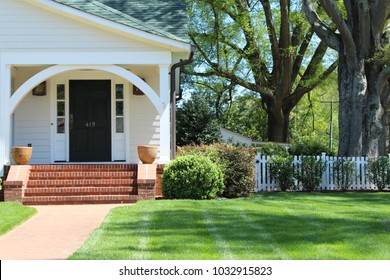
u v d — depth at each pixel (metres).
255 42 24.94
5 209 10.95
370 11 17.02
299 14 25.02
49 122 15.67
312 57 28.67
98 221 10.01
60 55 13.93
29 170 13.38
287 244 7.42
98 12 14.27
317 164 15.51
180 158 13.11
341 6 22.31
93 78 15.77
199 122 25.09
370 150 17.17
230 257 6.64
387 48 16.36
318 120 39.84
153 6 15.78
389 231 8.38
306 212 10.48
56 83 15.74
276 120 27.55
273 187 15.57
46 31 13.95
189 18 26.00
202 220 9.43
